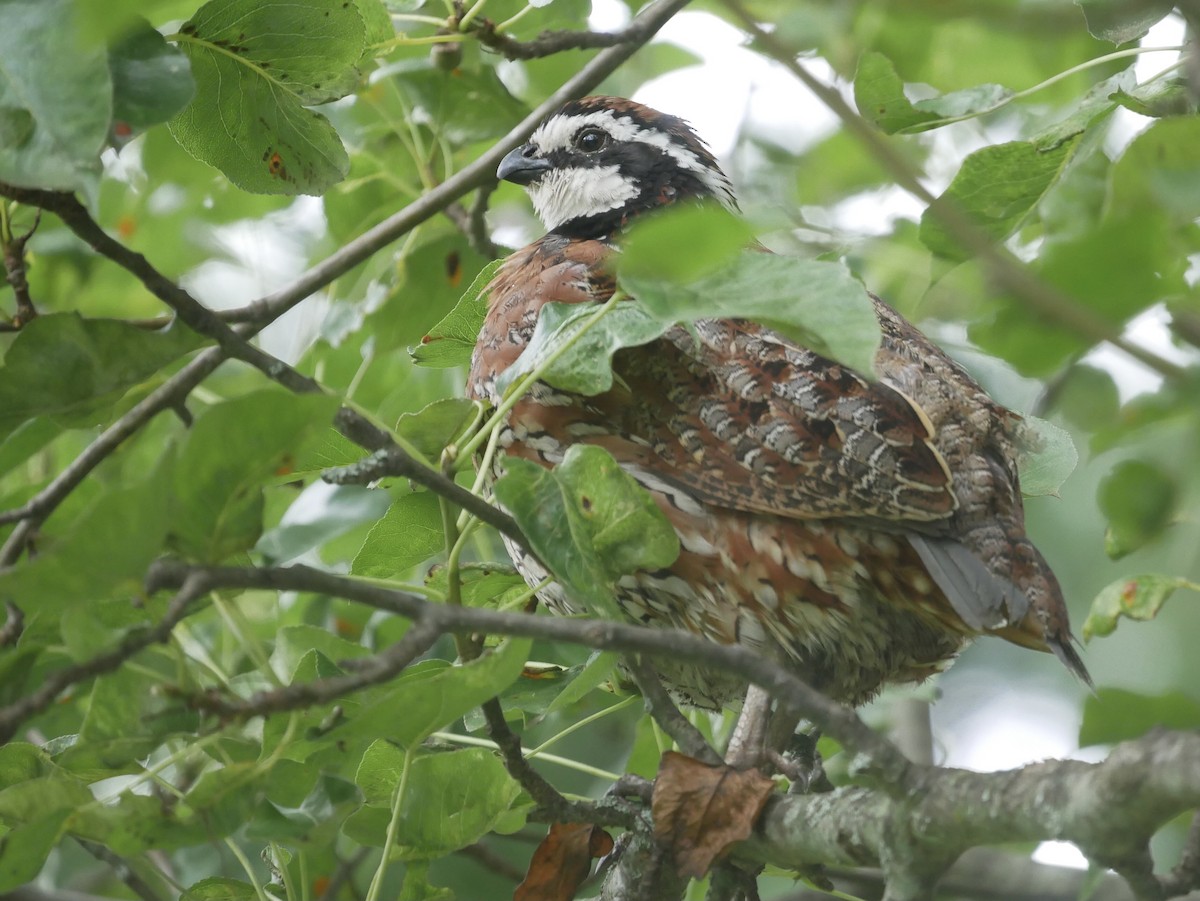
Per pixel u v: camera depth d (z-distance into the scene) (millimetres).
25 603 5395
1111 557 6781
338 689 5605
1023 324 5988
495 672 6273
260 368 6738
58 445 11719
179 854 10625
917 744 11438
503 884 12133
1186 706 7457
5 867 6207
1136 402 6996
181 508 5695
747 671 6020
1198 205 5949
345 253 8930
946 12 6012
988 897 9867
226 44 7578
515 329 9281
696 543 8758
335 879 10562
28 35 6086
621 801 7570
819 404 8477
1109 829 5281
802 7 8266
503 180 11562
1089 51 10438
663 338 8742
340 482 6480
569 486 6812
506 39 9320
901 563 8430
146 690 6320
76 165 5973
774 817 6914
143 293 12547
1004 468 8625
